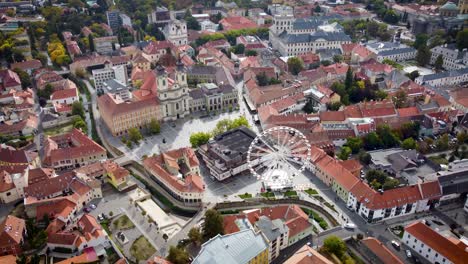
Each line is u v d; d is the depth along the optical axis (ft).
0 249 650.02
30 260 637.71
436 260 638.94
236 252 592.19
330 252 644.27
